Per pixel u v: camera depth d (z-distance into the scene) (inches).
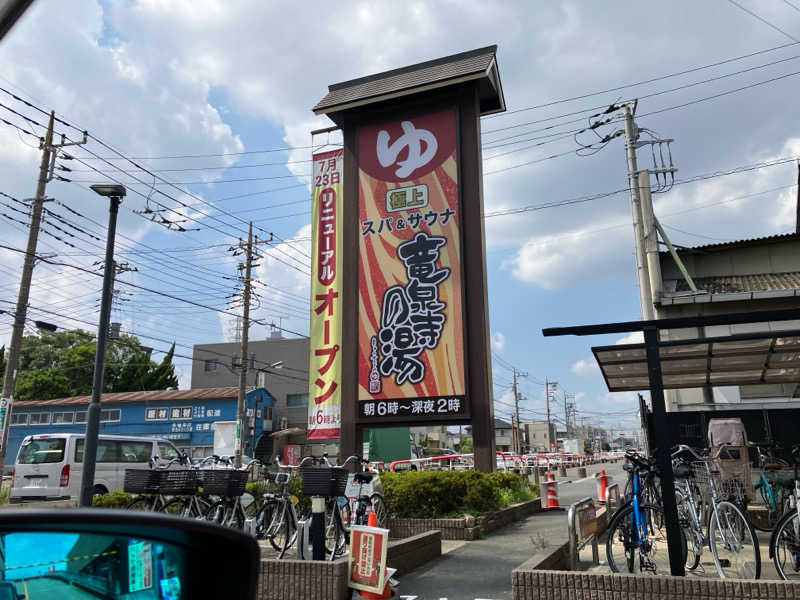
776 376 400.2
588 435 3929.6
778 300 497.0
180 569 50.1
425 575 276.5
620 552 293.0
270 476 336.8
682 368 374.9
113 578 46.3
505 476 522.6
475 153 516.4
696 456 271.7
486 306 488.7
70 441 605.3
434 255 503.5
